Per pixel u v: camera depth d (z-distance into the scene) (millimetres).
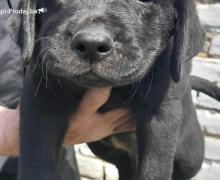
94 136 534
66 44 414
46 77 473
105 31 405
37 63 475
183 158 600
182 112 540
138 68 435
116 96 509
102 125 530
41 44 451
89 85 423
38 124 486
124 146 586
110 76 411
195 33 484
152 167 497
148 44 462
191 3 479
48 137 488
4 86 592
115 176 799
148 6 466
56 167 502
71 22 421
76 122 518
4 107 581
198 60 750
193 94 754
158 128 497
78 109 511
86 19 416
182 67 474
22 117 490
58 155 511
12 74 593
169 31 489
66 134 527
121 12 435
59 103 492
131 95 501
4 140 541
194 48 484
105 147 610
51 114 490
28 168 480
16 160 603
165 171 498
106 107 520
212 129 762
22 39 457
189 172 617
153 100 495
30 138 484
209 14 748
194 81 633
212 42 750
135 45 433
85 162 808
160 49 481
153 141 498
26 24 453
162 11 479
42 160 483
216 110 757
